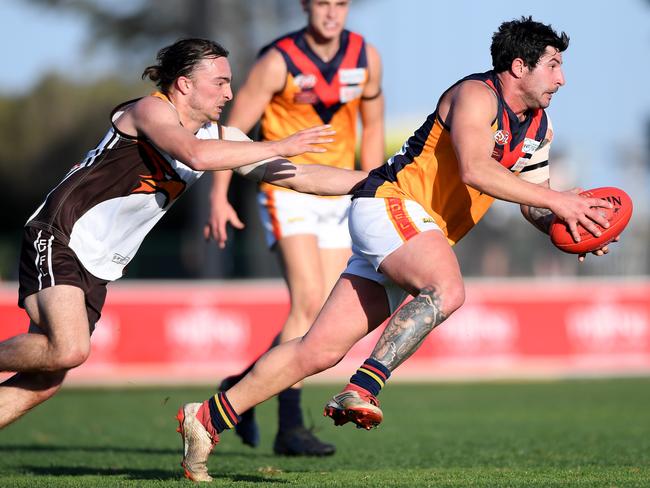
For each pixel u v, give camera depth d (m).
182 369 54.03
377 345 15.91
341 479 18.30
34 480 18.50
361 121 26.69
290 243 24.44
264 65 25.14
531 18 17.00
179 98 18.02
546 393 47.47
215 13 112.38
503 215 71.81
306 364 17.55
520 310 57.09
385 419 36.28
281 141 16.89
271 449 27.38
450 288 16.05
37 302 17.50
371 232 16.97
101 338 53.38
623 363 57.81
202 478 18.12
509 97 17.02
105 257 18.20
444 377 58.50
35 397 18.36
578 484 17.06
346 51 25.47
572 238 17.33
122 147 17.81
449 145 17.20
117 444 29.23
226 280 77.25
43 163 134.38
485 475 18.81
